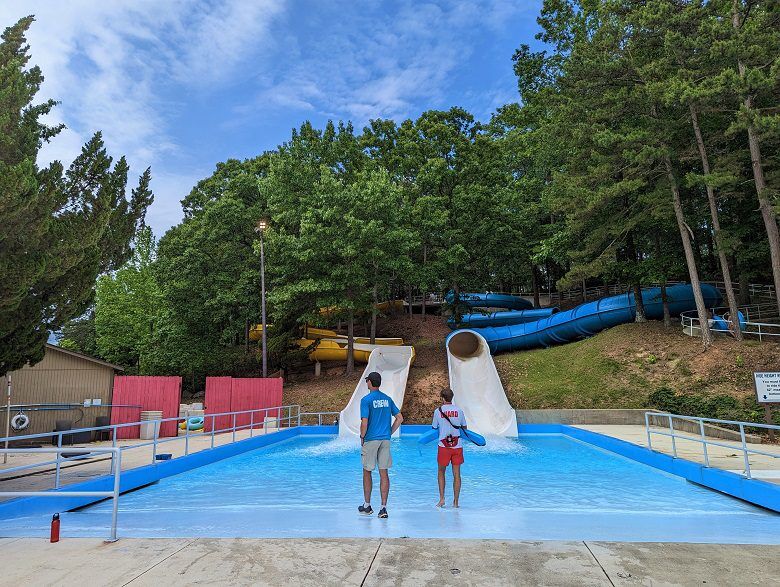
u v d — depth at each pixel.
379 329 39.69
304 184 29.64
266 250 28.30
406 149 35.91
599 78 24.03
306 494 9.41
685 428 17.14
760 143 20.70
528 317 33.72
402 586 3.75
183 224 37.03
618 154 22.91
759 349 20.33
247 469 12.87
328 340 31.94
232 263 32.00
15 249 8.48
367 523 6.15
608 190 21.62
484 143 35.88
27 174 7.86
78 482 9.07
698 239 32.44
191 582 3.87
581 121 25.50
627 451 13.41
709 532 5.77
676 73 22.02
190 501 8.70
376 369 23.33
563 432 19.20
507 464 13.18
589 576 3.93
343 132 36.56
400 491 9.66
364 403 6.80
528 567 4.14
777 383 14.23
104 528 6.12
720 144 24.47
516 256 34.78
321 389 26.81
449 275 32.03
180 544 4.89
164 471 11.02
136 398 18.83
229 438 17.03
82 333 43.97
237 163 39.47
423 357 30.31
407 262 28.02
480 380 21.20
